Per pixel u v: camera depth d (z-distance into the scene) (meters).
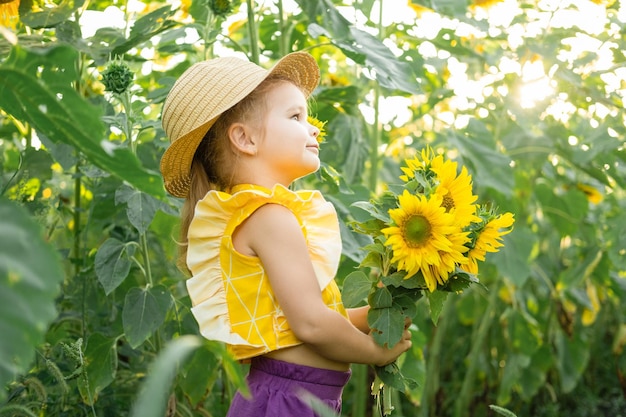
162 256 2.43
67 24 1.93
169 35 2.26
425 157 1.38
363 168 2.60
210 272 1.39
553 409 3.28
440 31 2.63
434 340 2.99
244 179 1.45
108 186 2.10
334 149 2.55
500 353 3.21
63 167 1.90
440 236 1.25
